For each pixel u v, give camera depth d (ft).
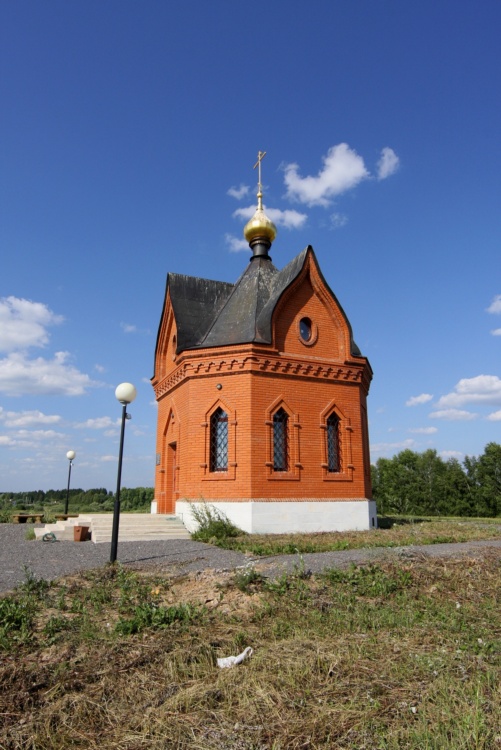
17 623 21.52
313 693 15.78
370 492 67.15
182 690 15.88
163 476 68.28
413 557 34.42
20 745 13.06
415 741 13.12
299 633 21.21
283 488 55.06
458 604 26.53
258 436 54.90
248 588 26.91
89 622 22.04
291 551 39.50
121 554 39.86
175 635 20.67
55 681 16.37
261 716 14.39
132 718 14.43
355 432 61.31
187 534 52.70
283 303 60.23
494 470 163.02
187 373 58.95
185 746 12.96
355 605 25.43
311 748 12.98
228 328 61.93
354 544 43.21
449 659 18.67
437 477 168.66
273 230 72.08
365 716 14.34
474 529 60.90
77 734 13.64
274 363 57.21
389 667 17.84
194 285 70.28
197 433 57.21
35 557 38.37
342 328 63.26
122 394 37.47
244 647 19.81
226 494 54.19
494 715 14.55
